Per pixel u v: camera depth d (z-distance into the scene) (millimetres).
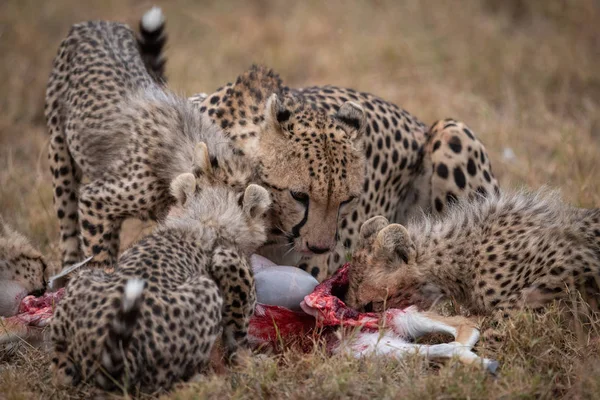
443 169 11945
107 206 10594
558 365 8562
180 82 17484
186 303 7797
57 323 7883
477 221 10125
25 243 10141
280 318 9414
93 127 11531
